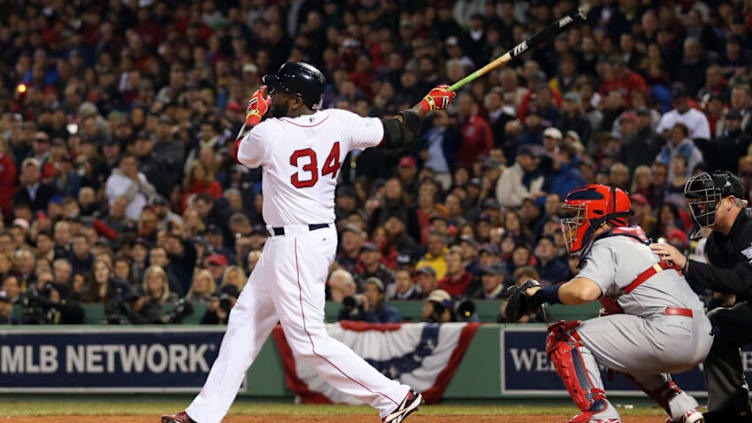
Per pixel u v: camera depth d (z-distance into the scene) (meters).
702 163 44.31
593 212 21.67
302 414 30.12
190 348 35.50
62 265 42.47
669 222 41.62
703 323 21.39
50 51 74.88
